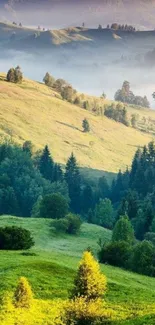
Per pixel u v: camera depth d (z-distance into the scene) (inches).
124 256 3110.2
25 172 7844.5
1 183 7445.9
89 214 6008.9
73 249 3740.2
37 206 5585.6
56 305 1729.8
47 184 7657.5
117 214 5674.2
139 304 1895.9
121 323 1514.5
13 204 7062.0
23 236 3129.9
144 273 2997.0
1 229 3127.5
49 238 4033.0
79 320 1573.6
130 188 7805.1
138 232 5034.5
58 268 2353.6
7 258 2524.6
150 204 5521.7
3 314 1517.0
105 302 1862.7
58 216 5128.0
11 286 1909.4
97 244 4062.5
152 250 3080.7
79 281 1614.2
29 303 1603.1
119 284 2271.2
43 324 1512.1
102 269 2755.9
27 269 2230.6
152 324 1437.0
